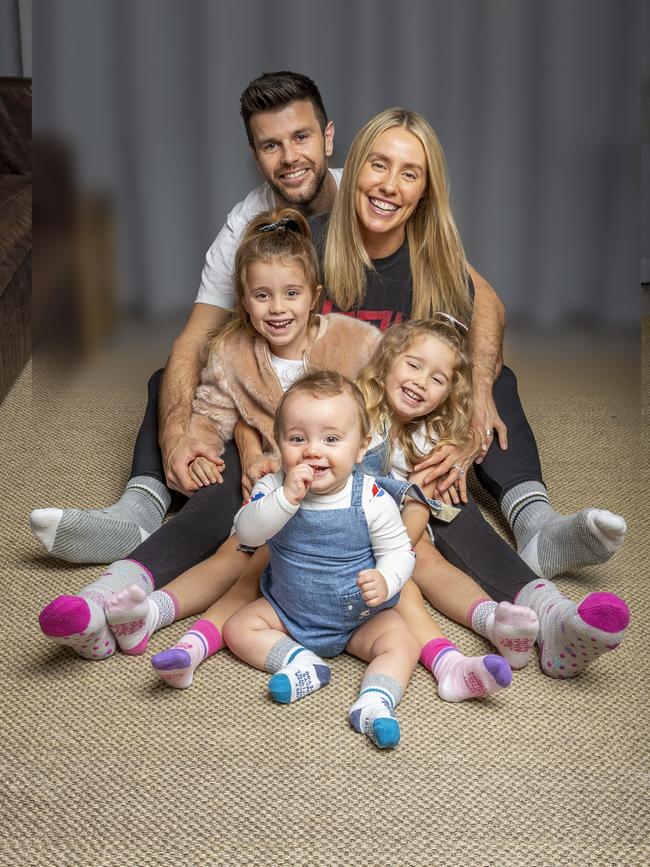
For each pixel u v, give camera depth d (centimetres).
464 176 181
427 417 146
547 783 109
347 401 121
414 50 171
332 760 112
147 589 134
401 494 132
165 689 123
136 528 147
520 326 201
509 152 182
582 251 194
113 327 205
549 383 207
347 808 105
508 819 104
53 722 118
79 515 140
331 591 123
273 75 156
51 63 182
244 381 151
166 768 111
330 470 120
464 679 119
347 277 153
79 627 119
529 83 177
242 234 164
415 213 153
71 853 100
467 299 158
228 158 184
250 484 145
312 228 158
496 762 112
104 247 197
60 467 175
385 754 113
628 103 183
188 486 149
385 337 143
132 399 201
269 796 107
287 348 150
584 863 99
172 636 133
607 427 192
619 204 191
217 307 167
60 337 207
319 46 171
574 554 139
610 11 176
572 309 199
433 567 139
